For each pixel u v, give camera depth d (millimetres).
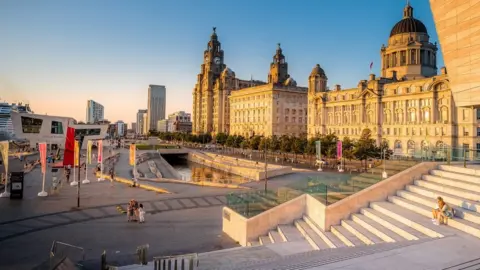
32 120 132750
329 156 95938
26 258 22375
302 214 28594
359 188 27219
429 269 13227
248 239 26125
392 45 140250
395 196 26375
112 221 32094
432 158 30438
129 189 49844
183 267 17109
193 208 38125
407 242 17219
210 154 140375
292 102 180375
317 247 22375
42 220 31984
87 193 46188
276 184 60031
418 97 108625
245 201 27453
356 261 14375
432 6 31812
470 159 29531
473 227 18219
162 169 97062
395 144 115375
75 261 19984
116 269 17438
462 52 29469
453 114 99562
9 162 91062
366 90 124312
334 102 139250
